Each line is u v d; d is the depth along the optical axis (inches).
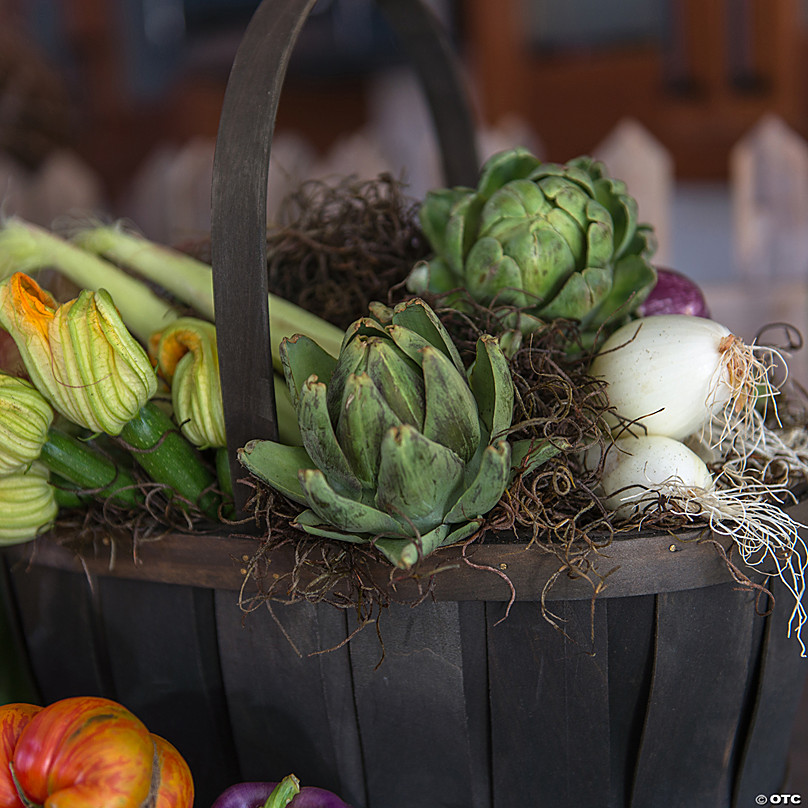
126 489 28.9
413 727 27.9
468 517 26.4
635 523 27.4
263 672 28.4
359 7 101.2
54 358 27.5
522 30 94.7
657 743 27.8
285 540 27.3
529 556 26.6
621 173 67.1
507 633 27.2
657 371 28.2
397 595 27.0
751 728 28.6
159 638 29.0
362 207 35.2
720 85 82.4
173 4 108.3
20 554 30.0
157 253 33.0
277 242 34.2
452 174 37.4
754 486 27.8
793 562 28.1
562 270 29.7
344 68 106.7
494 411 26.4
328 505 25.6
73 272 32.5
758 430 29.1
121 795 26.3
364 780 28.6
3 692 31.9
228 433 27.4
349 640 27.6
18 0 110.0
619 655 27.3
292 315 31.0
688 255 86.5
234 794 28.1
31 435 27.9
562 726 27.6
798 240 68.5
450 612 27.1
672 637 27.2
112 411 27.8
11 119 77.0
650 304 33.1
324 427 25.7
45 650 30.3
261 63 27.2
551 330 29.3
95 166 111.8
